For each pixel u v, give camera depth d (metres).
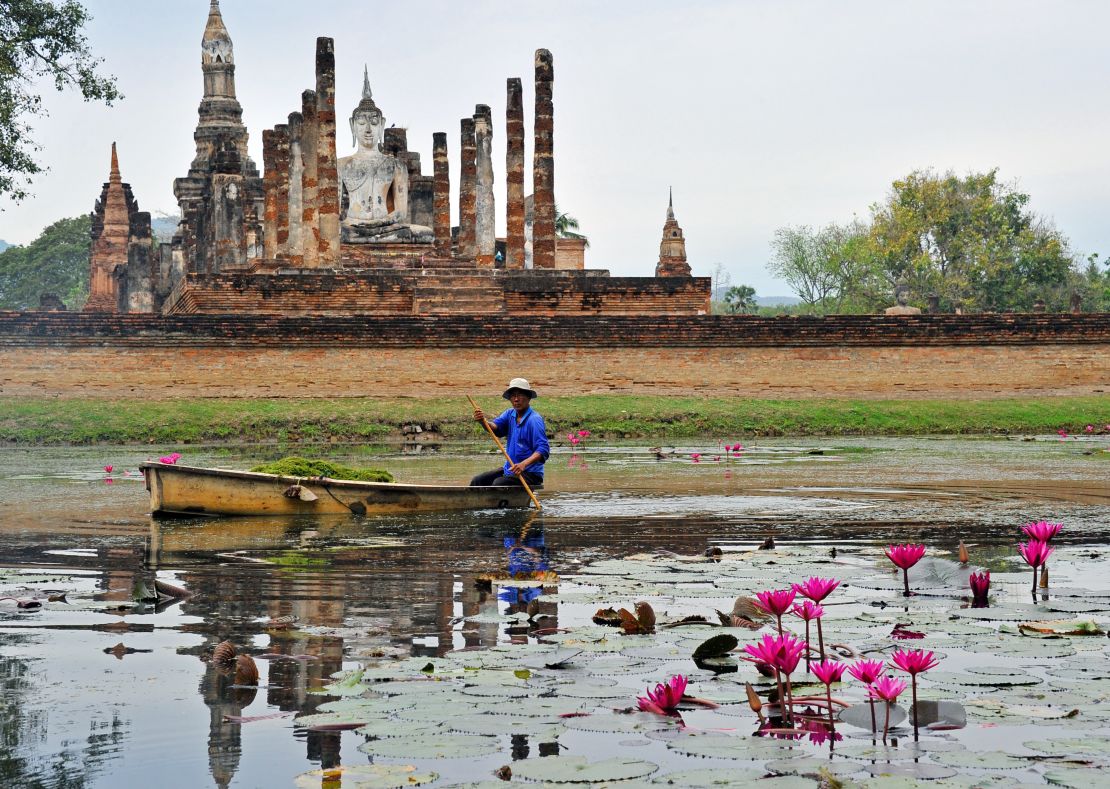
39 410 28.97
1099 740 5.28
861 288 80.81
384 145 52.50
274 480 13.34
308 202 40.91
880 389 35.31
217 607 8.31
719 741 5.29
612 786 4.74
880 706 5.77
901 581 9.02
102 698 6.11
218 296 37.09
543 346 34.09
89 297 61.72
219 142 44.59
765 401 33.53
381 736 5.31
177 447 26.89
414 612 8.11
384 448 26.19
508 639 7.29
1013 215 79.56
